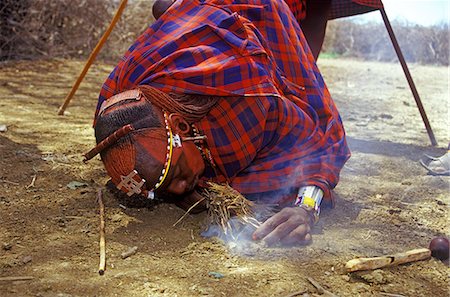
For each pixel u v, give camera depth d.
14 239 3.07
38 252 2.94
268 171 3.31
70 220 3.32
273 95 3.10
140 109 2.90
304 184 3.30
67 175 4.00
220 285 2.67
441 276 2.87
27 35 9.36
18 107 6.03
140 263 2.88
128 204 3.54
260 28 3.38
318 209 3.27
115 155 2.88
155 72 3.08
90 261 2.87
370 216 3.56
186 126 2.98
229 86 3.01
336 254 3.02
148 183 2.89
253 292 2.62
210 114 3.06
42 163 4.21
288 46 3.42
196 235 3.21
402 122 6.41
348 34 15.20
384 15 4.90
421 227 3.44
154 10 3.78
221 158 3.14
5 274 2.72
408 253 2.96
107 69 9.41
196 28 3.12
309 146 3.34
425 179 4.31
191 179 3.05
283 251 3.02
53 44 10.05
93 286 2.63
